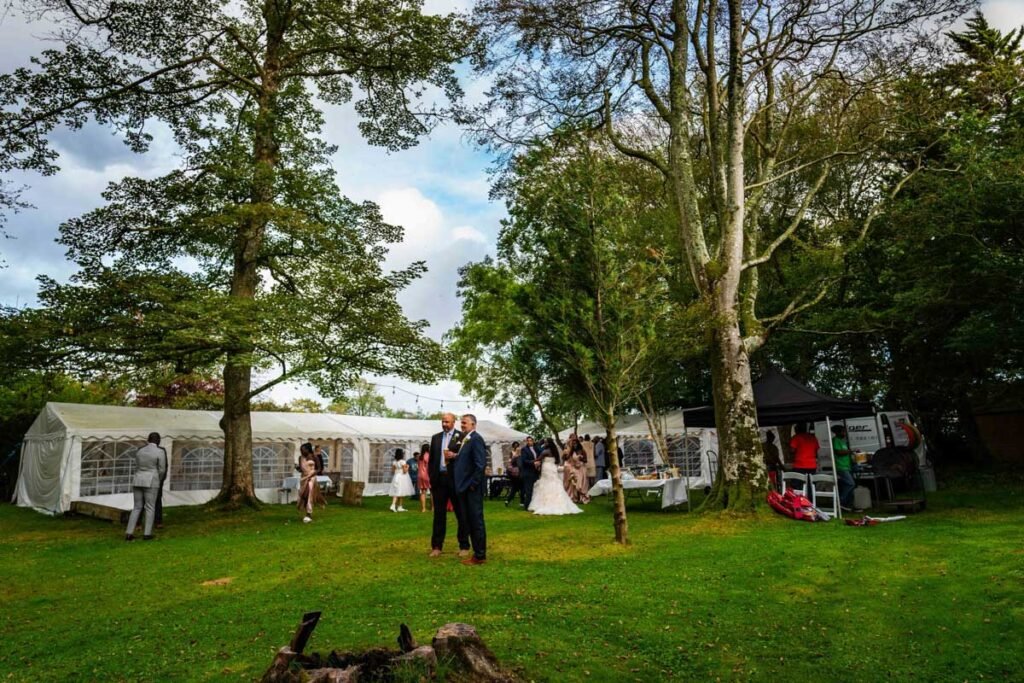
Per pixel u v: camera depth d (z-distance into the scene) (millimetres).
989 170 13852
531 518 14570
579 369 10633
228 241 17875
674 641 5500
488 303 23500
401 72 21328
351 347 17562
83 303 15133
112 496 19312
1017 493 15180
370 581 7848
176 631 6031
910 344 20500
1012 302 14852
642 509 16406
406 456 27594
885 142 19516
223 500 17391
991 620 5738
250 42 20688
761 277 23109
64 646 5742
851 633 5707
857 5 15539
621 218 10797
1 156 16641
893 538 9594
